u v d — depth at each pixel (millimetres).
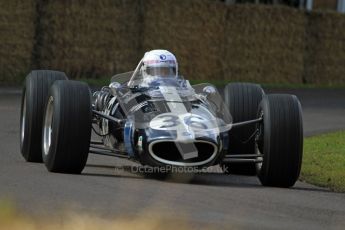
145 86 37906
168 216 27953
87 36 93062
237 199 32688
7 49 87375
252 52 105875
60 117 35812
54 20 90500
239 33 104938
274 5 107000
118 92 38875
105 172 38344
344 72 113000
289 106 36219
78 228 24766
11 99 73062
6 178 34781
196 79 102188
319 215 30719
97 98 41812
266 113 36062
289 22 108062
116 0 94562
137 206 29516
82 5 92188
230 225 27328
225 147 35562
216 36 103125
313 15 110125
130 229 25000
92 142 41969
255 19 105562
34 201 29469
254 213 29969
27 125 40375
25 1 87938
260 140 37375
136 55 96938
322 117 73625
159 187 34156
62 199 30109
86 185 33625
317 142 55656
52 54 90875
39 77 40844
